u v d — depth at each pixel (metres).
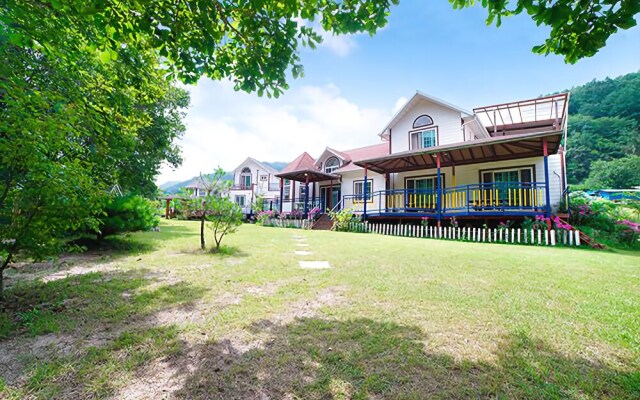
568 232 8.39
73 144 2.97
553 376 1.71
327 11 2.88
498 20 2.46
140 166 11.77
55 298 2.99
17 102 2.53
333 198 20.08
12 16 2.57
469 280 3.87
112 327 2.33
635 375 1.71
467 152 12.08
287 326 2.39
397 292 3.33
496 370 1.77
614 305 2.89
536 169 12.06
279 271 4.37
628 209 13.41
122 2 2.30
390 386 1.61
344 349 2.01
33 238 2.68
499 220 11.16
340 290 3.41
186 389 1.56
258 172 30.80
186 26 2.59
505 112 13.36
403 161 13.90
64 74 3.92
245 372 1.73
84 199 2.84
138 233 9.50
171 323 2.43
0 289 2.77
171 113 16.41
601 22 2.05
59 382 1.60
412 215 12.37
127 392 1.53
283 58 3.04
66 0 2.36
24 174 2.52
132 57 4.15
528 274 4.23
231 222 6.48
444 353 1.96
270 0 2.66
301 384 1.62
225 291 3.35
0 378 1.61
